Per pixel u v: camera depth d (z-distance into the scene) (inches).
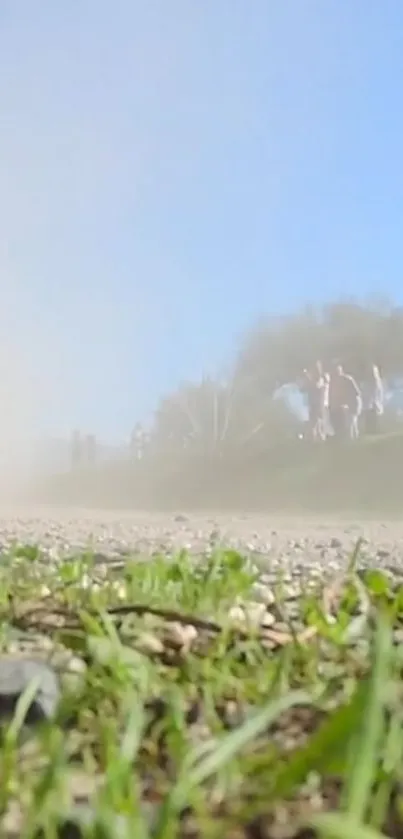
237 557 222.2
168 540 456.8
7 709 97.3
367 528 703.1
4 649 133.5
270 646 132.4
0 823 70.0
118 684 103.6
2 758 80.1
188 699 103.6
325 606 161.6
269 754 79.9
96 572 220.2
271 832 67.9
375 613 152.6
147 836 63.8
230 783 75.6
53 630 147.4
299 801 73.2
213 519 898.7
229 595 169.0
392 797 73.1
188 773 71.4
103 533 548.7
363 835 56.4
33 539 456.1
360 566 310.0
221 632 129.8
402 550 414.6
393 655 103.6
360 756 64.0
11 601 175.9
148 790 77.1
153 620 140.3
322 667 119.0
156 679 108.7
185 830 68.6
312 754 68.4
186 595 169.8
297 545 457.7
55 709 97.5
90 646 113.4
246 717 94.7
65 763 77.5
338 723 68.4
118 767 69.9
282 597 169.2
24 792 75.1
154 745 87.8
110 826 62.2
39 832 67.1
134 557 230.8
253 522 825.5
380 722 68.5
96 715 97.7
